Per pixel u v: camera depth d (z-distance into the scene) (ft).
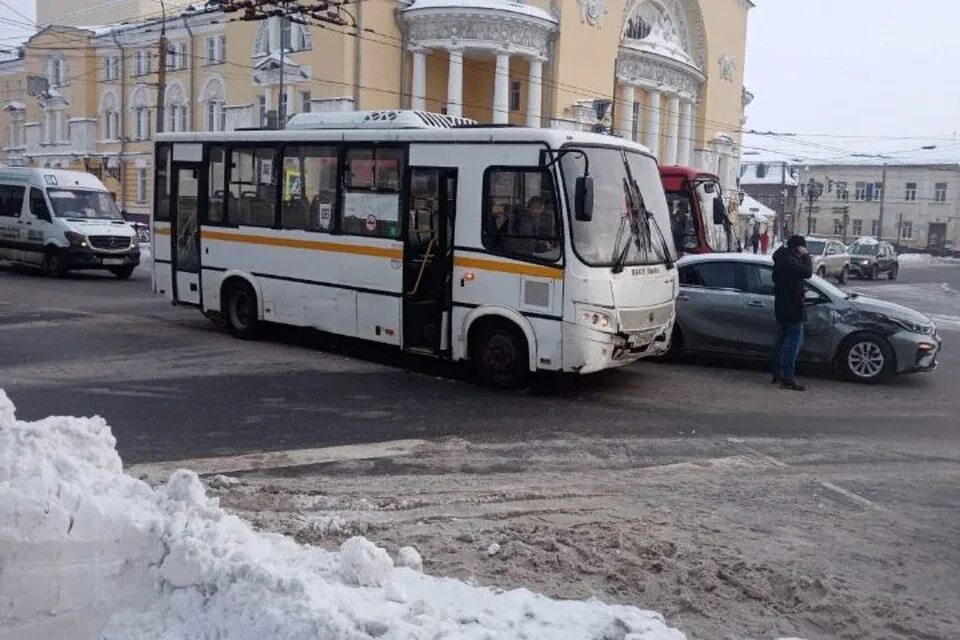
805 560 18.58
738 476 24.86
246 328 43.80
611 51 141.38
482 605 13.94
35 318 49.62
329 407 31.01
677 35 166.09
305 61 122.31
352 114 40.45
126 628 12.53
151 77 159.63
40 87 179.93
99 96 172.04
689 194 65.16
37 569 12.78
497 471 24.34
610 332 32.86
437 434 28.04
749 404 34.60
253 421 28.66
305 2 115.85
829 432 30.60
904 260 236.02
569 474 24.34
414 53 122.83
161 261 47.19
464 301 35.14
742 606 16.14
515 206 33.76
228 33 138.92
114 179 168.04
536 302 33.17
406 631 11.56
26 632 12.73
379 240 37.73
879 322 39.96
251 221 42.98
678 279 39.09
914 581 17.78
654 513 21.20
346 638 11.34
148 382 33.83
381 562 13.82
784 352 38.24
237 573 12.64
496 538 18.89
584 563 17.66
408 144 36.60
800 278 37.50
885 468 26.32
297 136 40.63
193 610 12.53
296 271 41.04
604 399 34.32
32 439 14.35
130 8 179.11
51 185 76.64
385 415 30.22
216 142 43.98
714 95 176.96
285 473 23.34
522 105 134.21
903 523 21.42
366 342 43.78
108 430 16.06
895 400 36.65
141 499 14.34
